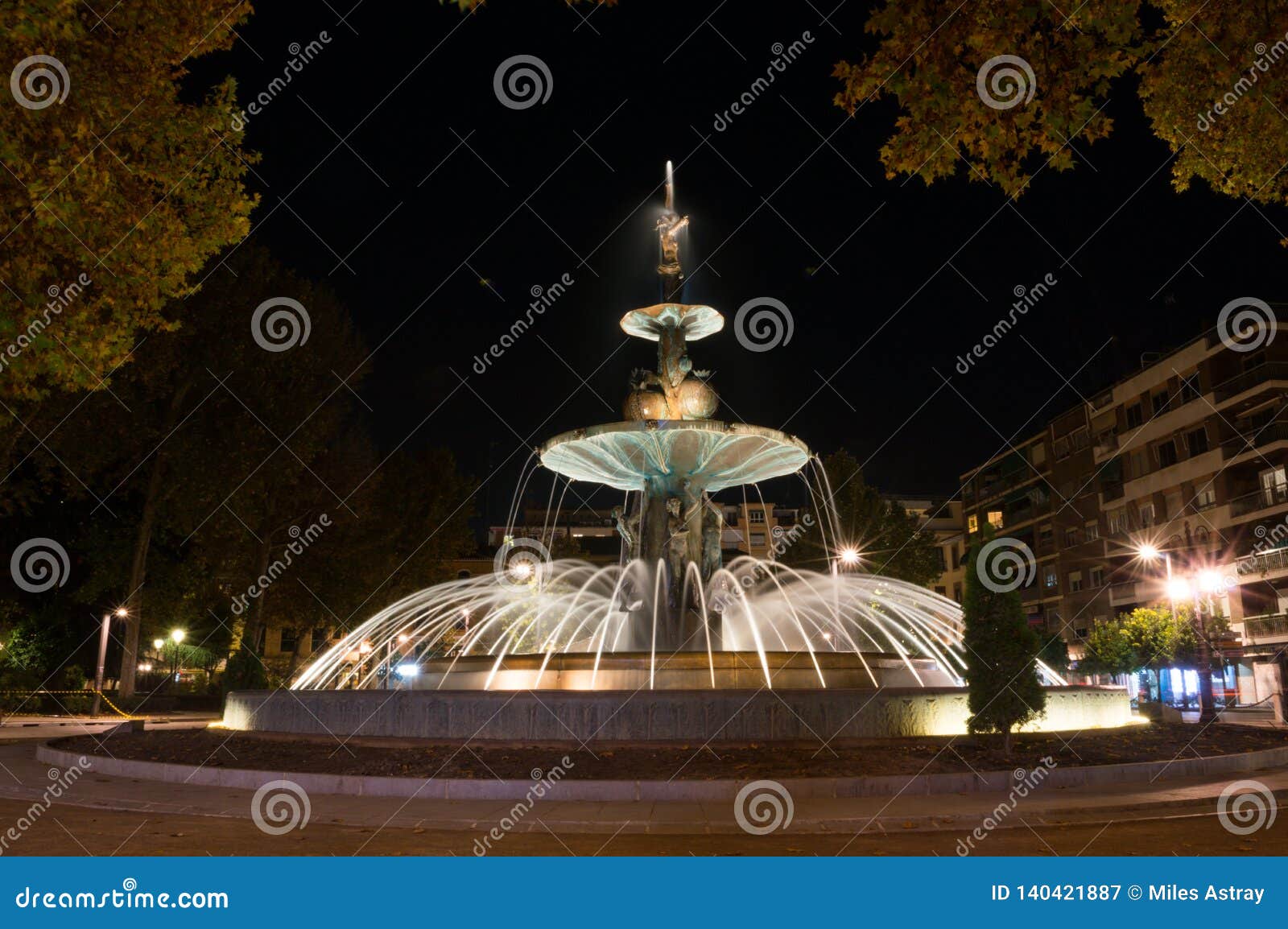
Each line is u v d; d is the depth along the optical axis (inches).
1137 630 1466.5
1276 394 1592.0
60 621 1371.8
